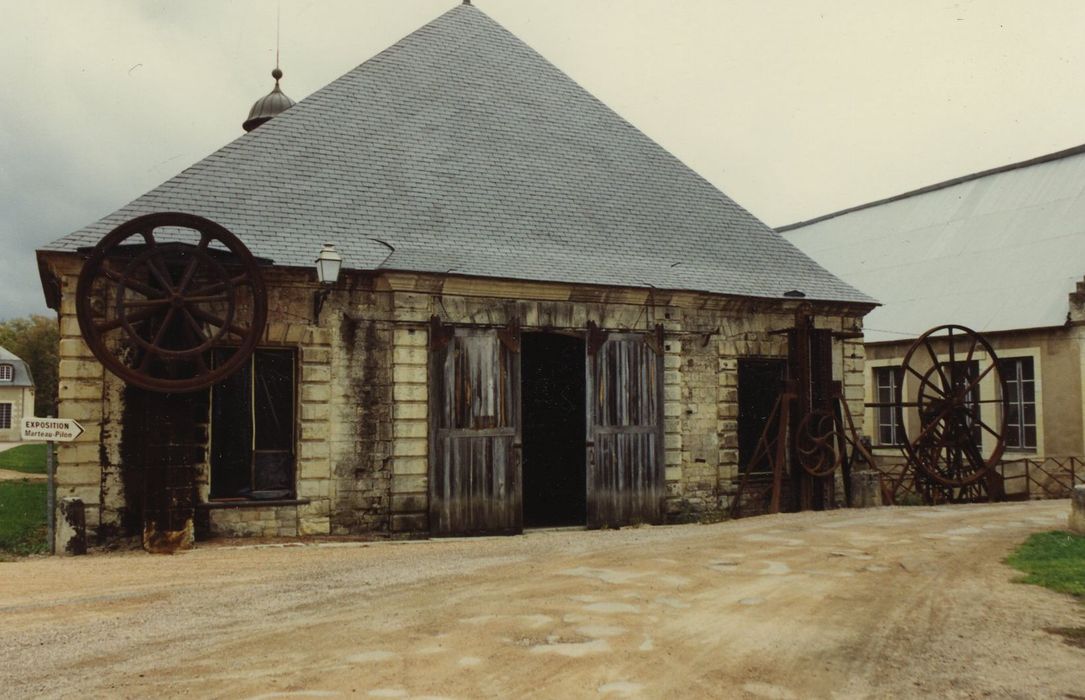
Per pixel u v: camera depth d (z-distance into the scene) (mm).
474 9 18219
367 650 6043
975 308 22531
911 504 18000
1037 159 25828
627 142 17797
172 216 11023
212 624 6809
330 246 11742
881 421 24078
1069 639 6434
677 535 12086
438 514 12891
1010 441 20953
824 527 12516
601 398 14328
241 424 12359
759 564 9328
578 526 14516
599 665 5738
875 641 6375
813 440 15711
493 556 10117
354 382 12672
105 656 5973
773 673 5645
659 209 16734
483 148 15812
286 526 12234
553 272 13891
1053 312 20141
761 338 15922
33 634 6555
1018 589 8086
